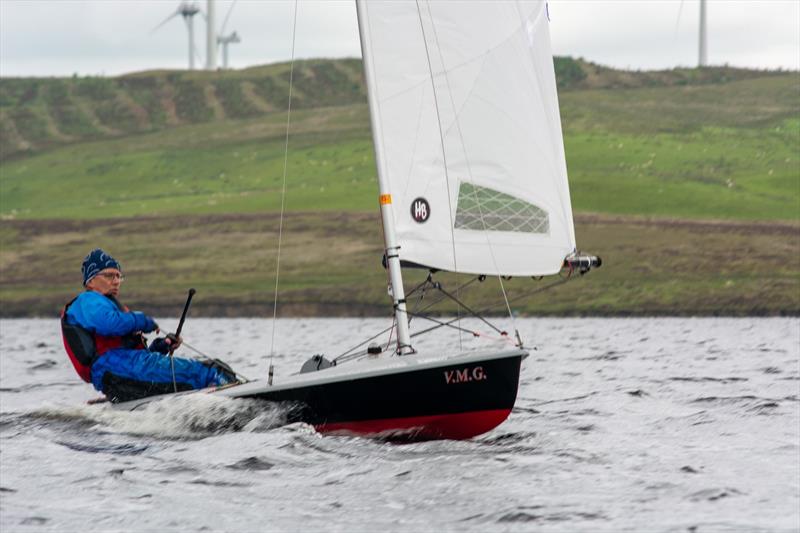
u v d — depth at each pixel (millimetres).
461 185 51219
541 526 34938
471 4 51812
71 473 43281
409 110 50594
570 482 41688
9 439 50469
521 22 52875
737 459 46969
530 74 52938
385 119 50219
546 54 53656
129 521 35781
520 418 60969
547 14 53969
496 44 52156
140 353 53125
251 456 45375
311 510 37156
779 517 35906
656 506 37688
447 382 46938
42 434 51219
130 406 52031
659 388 77562
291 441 47781
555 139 53531
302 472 42844
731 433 54688
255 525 35188
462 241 51031
